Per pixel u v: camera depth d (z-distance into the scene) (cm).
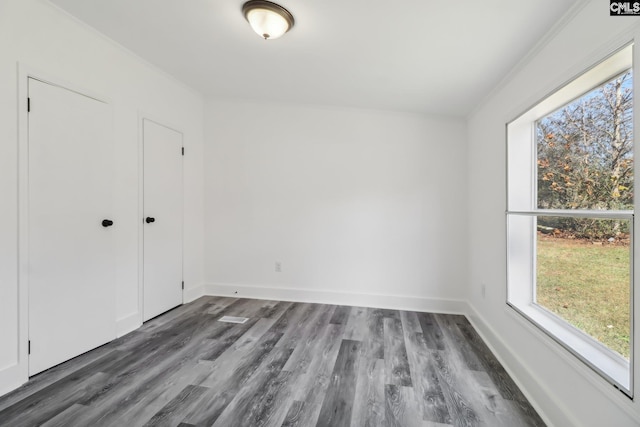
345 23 188
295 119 349
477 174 285
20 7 179
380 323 286
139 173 269
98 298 228
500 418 157
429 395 175
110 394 171
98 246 228
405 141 331
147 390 176
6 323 173
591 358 133
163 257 301
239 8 187
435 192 326
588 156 163
